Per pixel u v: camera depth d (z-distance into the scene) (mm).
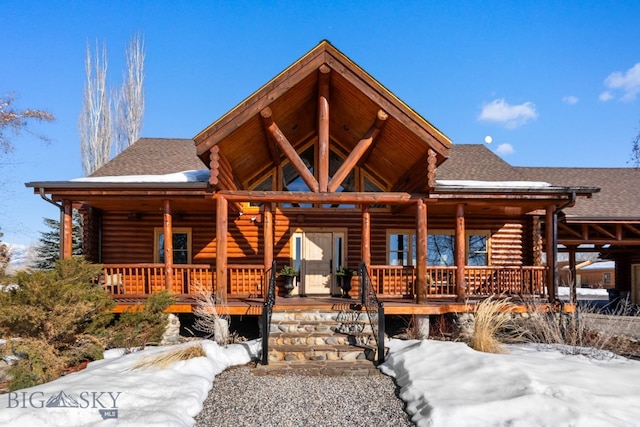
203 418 5680
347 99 11180
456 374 6684
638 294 19375
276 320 9789
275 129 10570
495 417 5227
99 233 13773
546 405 5363
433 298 12039
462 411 5297
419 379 6648
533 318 10664
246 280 13750
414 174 11781
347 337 8906
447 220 14578
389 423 5516
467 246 14602
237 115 9953
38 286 7680
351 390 6770
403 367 7410
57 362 7250
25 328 7551
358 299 11836
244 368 8016
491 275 12086
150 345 9531
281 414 5816
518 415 5230
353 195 10828
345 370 7656
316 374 7621
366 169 14188
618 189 18734
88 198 11180
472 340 8852
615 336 10641
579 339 9789
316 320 9820
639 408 5594
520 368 6516
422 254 10773
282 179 13852
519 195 11039
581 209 16953
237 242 13891
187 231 13992
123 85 32062
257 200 10812
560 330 10445
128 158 16312
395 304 10484
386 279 14156
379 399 6359
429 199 10898
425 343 8297
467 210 13375
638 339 10742
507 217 14766
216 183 10047
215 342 9422
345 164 10719
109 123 31188
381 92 10258
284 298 12312
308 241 13984
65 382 6203
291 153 10531
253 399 6367
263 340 7977
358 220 14188
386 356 8273
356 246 14109
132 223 14016
